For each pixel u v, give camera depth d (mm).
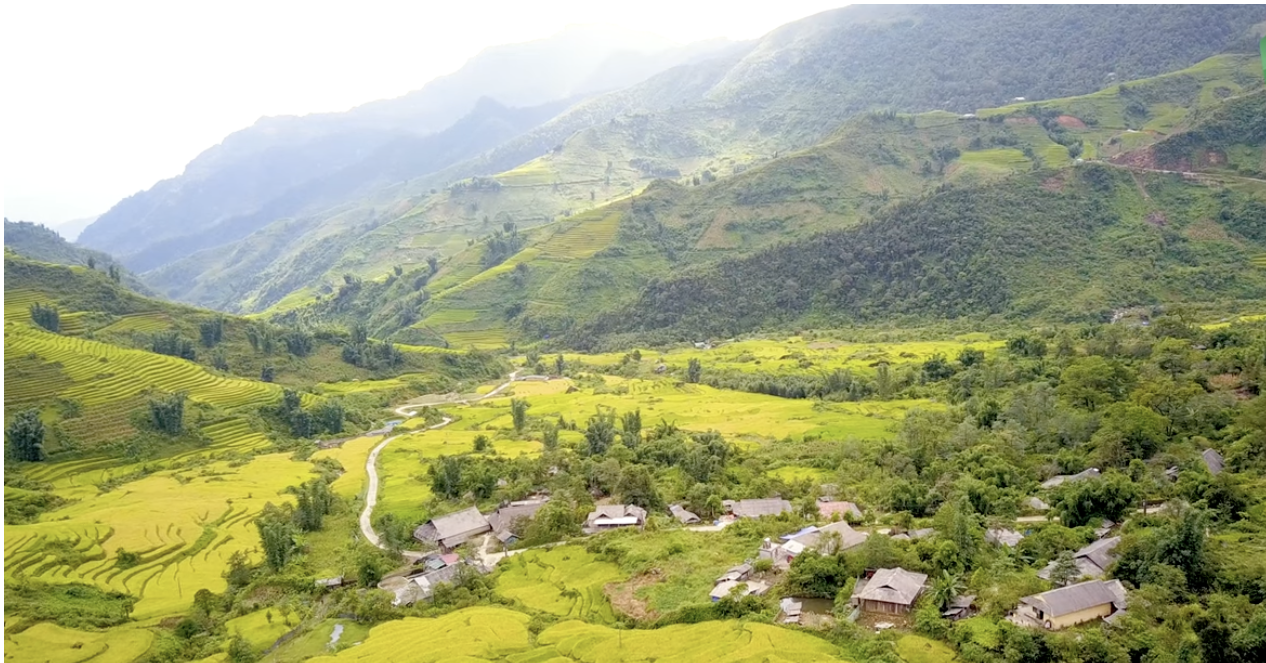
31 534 112750
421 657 78062
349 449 171875
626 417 162125
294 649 85938
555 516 110625
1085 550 79688
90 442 156625
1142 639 63312
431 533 114312
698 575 90188
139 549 112312
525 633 82375
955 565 79625
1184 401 116938
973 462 114938
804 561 82500
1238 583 70062
